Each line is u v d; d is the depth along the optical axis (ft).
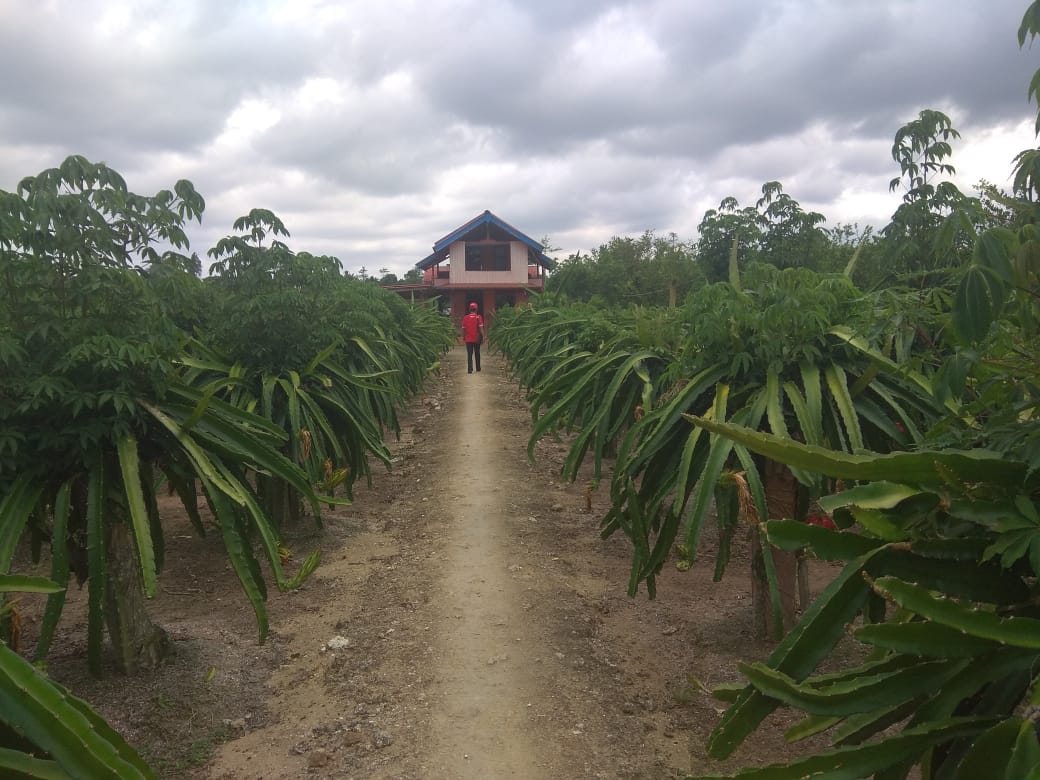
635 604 16.49
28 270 11.01
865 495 5.79
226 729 11.76
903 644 5.37
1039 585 5.82
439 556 18.74
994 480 5.72
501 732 11.17
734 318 12.76
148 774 6.24
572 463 16.43
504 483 26.09
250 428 15.02
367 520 23.04
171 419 12.14
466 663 13.19
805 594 14.89
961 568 5.86
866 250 27.78
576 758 10.61
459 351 88.63
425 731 11.20
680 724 11.67
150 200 12.81
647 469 13.43
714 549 20.35
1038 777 4.13
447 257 107.34
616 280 67.00
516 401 44.70
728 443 11.34
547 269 104.12
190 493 14.30
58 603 10.50
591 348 27.63
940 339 10.26
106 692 12.57
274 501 21.22
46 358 11.23
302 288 21.03
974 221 8.34
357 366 25.34
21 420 11.15
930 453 5.62
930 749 6.12
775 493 13.28
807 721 6.39
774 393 12.03
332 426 21.66
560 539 20.52
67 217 11.00
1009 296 5.82
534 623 14.82
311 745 11.18
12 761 5.58
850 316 12.21
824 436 12.45
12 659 5.69
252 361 20.20
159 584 18.10
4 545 10.14
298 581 11.69
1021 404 6.36
